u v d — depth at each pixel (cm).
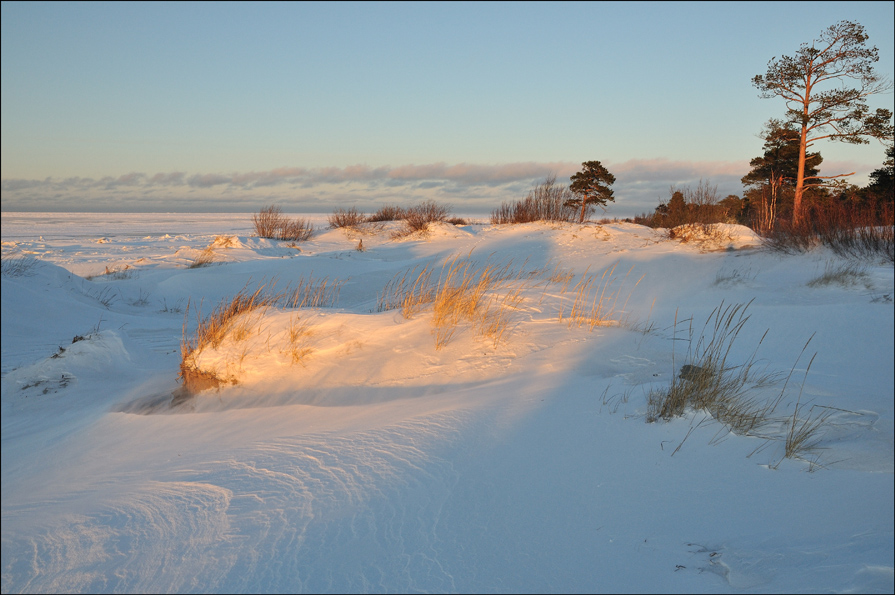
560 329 686
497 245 1959
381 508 295
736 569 241
